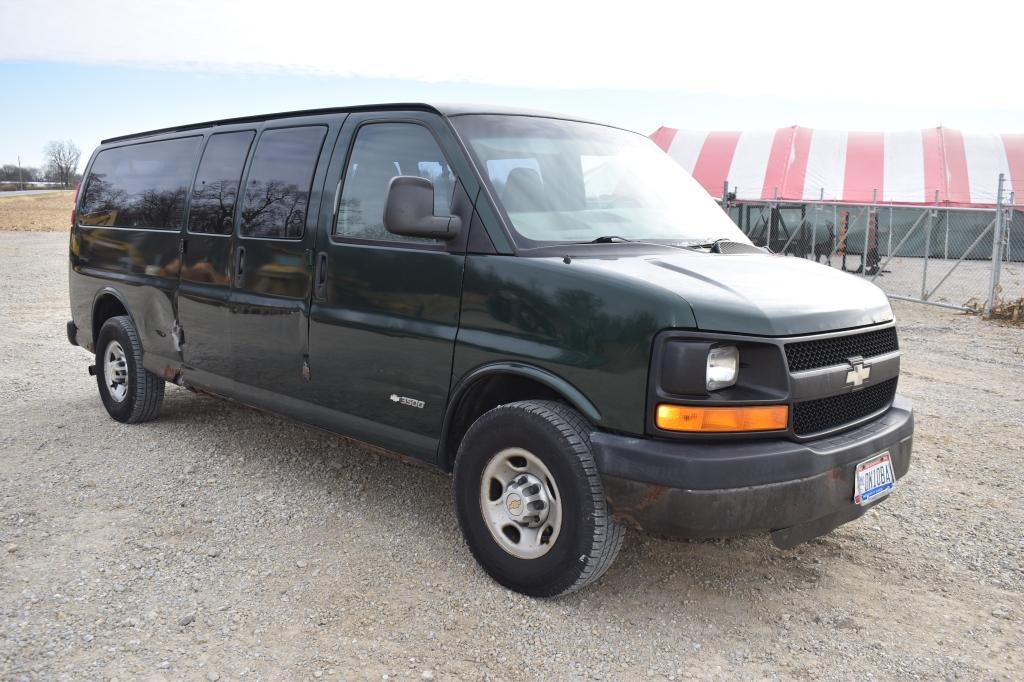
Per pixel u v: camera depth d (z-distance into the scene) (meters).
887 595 3.61
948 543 4.18
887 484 3.44
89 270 6.34
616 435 3.08
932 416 6.71
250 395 4.76
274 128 4.73
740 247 4.00
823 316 3.21
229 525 4.20
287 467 5.11
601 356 3.08
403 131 3.96
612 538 3.18
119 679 2.85
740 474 2.92
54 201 68.88
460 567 3.72
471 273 3.51
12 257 22.69
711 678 2.94
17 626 3.19
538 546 3.36
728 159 24.52
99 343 6.18
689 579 3.69
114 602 3.39
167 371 5.50
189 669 2.92
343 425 4.16
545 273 3.28
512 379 3.56
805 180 23.16
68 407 6.60
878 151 23.70
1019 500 4.81
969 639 3.26
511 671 2.95
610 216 3.88
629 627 3.26
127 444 5.57
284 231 4.42
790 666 3.04
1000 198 12.40
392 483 4.83
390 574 3.66
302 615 3.31
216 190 5.01
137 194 5.86
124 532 4.09
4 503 4.46
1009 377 8.24
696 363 2.92
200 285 5.07
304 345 4.29
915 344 10.12
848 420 3.40
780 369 3.01
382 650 3.07
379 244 3.90
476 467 3.51
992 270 12.52
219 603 3.39
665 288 3.04
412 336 3.71
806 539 3.28
